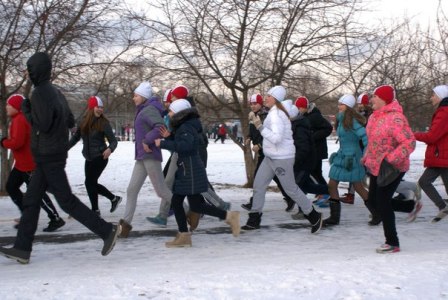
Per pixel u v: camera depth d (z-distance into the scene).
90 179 7.42
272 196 9.93
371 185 6.82
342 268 4.32
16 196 6.55
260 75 11.21
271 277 4.02
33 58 4.67
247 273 4.16
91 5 9.62
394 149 5.43
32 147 4.84
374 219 7.04
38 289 3.79
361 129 6.96
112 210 7.80
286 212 8.19
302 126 7.30
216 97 11.27
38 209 5.00
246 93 11.30
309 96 11.52
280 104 6.39
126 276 4.23
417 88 12.13
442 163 6.98
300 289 3.74
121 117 13.95
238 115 11.48
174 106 5.59
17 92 10.21
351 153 7.07
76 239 6.23
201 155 7.21
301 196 6.43
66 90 10.52
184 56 10.78
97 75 10.57
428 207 8.69
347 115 7.10
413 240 6.20
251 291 3.70
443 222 7.38
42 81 4.72
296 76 11.23
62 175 4.86
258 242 6.08
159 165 6.31
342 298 3.57
